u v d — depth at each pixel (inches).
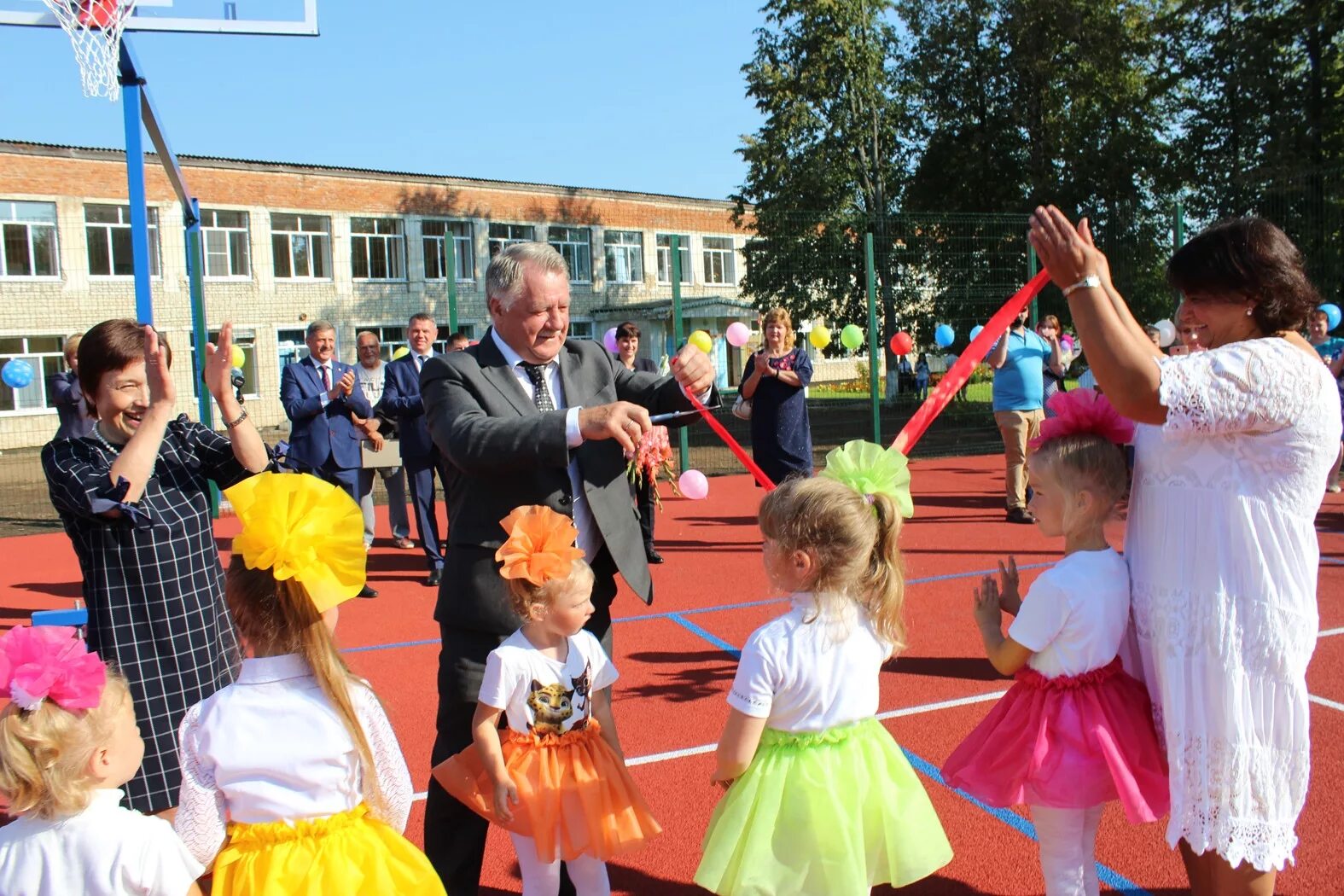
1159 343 335.3
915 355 820.0
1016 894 121.0
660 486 490.3
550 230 1392.7
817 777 98.3
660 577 305.7
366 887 86.4
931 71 1160.2
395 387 301.3
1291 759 88.4
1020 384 371.2
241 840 87.4
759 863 96.4
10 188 981.8
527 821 104.7
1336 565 282.7
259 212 1149.7
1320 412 85.9
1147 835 133.4
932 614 248.8
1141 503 95.2
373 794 91.9
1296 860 123.9
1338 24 904.3
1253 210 665.6
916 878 100.0
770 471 277.9
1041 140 1119.6
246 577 90.6
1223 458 87.7
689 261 1524.4
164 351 111.2
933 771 154.8
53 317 1003.9
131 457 108.5
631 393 130.2
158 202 1062.4
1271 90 943.0
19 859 79.8
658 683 203.5
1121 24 1088.2
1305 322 90.4
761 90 1194.0
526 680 107.4
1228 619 87.0
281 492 89.2
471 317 1311.5
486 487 114.1
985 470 527.8
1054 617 97.5
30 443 988.6
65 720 79.1
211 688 119.1
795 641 99.3
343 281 1215.6
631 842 108.4
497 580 112.4
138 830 81.7
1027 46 1104.8
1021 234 559.2
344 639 246.1
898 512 106.0
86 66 238.7
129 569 114.0
